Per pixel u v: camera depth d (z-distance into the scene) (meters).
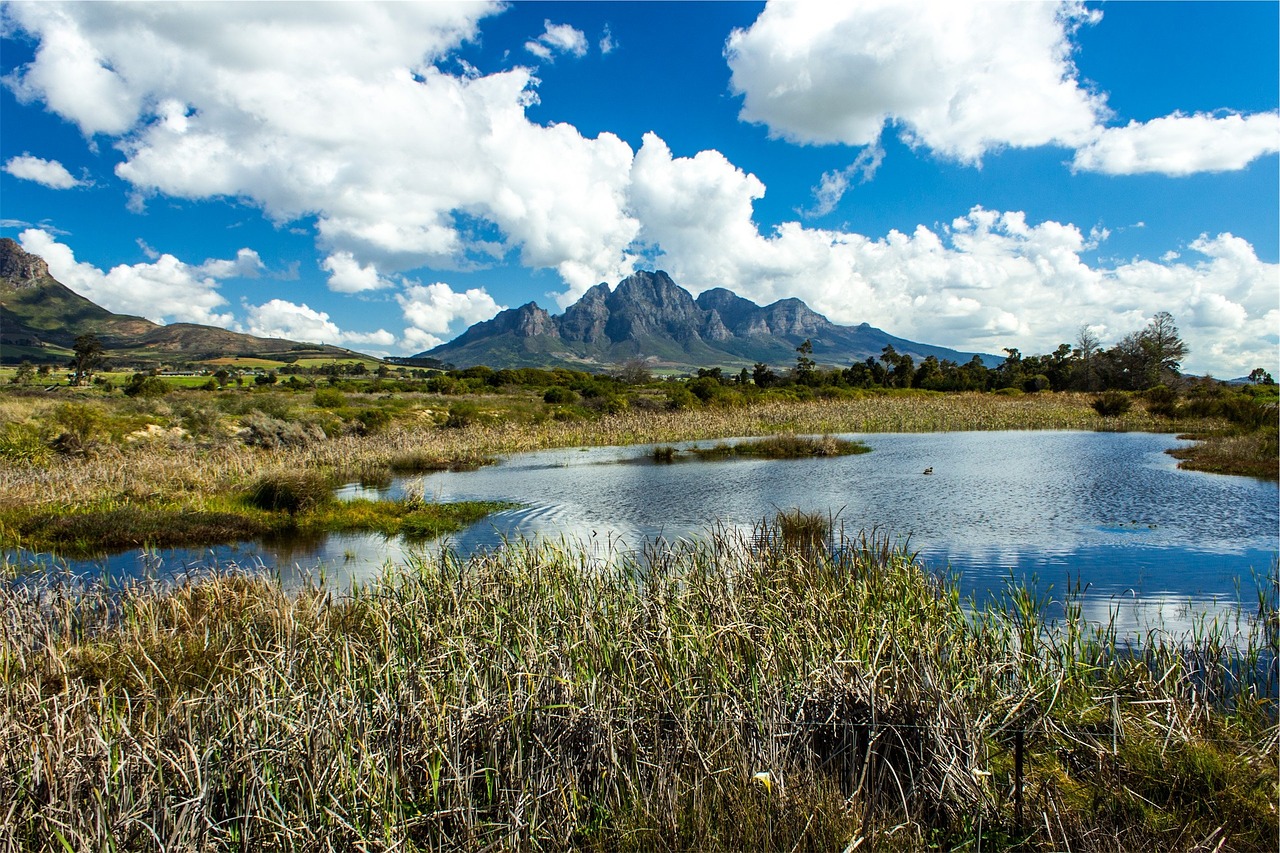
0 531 14.59
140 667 6.49
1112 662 6.43
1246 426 31.75
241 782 3.95
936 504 17.59
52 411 29.97
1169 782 4.30
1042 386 85.25
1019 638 6.70
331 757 4.12
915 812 4.17
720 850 3.74
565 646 5.69
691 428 38.25
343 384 78.62
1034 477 21.97
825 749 4.75
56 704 4.49
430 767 4.21
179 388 66.88
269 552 13.84
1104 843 3.83
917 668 5.20
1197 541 13.42
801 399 63.22
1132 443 32.31
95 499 17.78
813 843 3.77
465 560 11.63
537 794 4.13
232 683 5.19
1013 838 3.98
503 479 23.41
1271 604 9.23
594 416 44.69
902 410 49.56
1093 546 13.05
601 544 13.64
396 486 22.20
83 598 8.73
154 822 3.62
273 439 29.80
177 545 14.41
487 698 4.79
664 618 5.99
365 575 11.70
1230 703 5.84
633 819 4.07
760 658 5.58
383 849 3.63
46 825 3.64
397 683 5.10
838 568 8.83
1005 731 4.97
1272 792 4.11
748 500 18.64
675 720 4.69
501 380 80.06
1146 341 82.69
